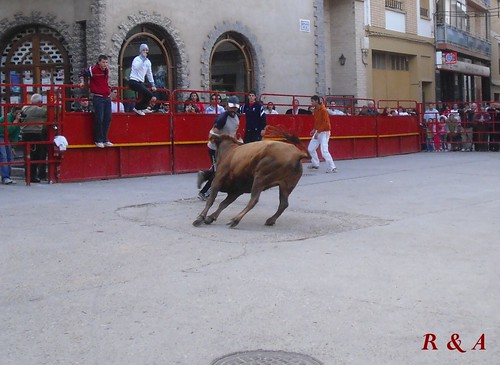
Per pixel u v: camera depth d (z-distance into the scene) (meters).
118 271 6.85
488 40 39.91
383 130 22.38
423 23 30.95
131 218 9.66
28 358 4.66
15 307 5.73
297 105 19.05
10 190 12.38
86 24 17.22
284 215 10.06
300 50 22.98
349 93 26.47
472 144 24.94
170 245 7.99
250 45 21.20
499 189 13.00
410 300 5.85
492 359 4.60
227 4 20.34
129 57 18.09
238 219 8.97
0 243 8.02
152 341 4.95
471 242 8.13
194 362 4.58
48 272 6.82
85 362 4.59
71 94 17.50
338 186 13.54
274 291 6.12
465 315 5.46
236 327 5.22
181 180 14.41
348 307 5.66
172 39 18.72
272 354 4.70
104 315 5.52
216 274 6.70
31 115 13.51
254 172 8.98
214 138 9.40
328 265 7.03
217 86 20.58
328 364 4.52
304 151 9.25
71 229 8.87
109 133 14.34
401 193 12.48
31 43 18.30
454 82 35.25
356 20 26.28
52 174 13.45
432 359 4.60
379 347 4.80
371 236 8.51
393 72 29.19
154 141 15.27
